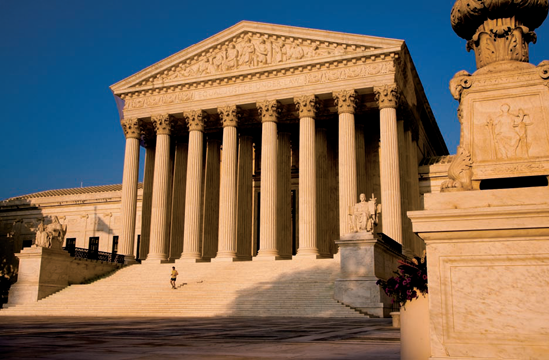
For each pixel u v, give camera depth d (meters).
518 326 6.49
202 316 35.53
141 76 60.09
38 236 46.00
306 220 50.62
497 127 8.02
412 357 8.84
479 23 9.02
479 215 6.80
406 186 52.91
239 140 62.03
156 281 46.59
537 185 8.17
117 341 15.45
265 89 55.12
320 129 59.31
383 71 50.88
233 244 53.16
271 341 15.30
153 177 64.50
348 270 34.47
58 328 22.19
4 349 13.02
